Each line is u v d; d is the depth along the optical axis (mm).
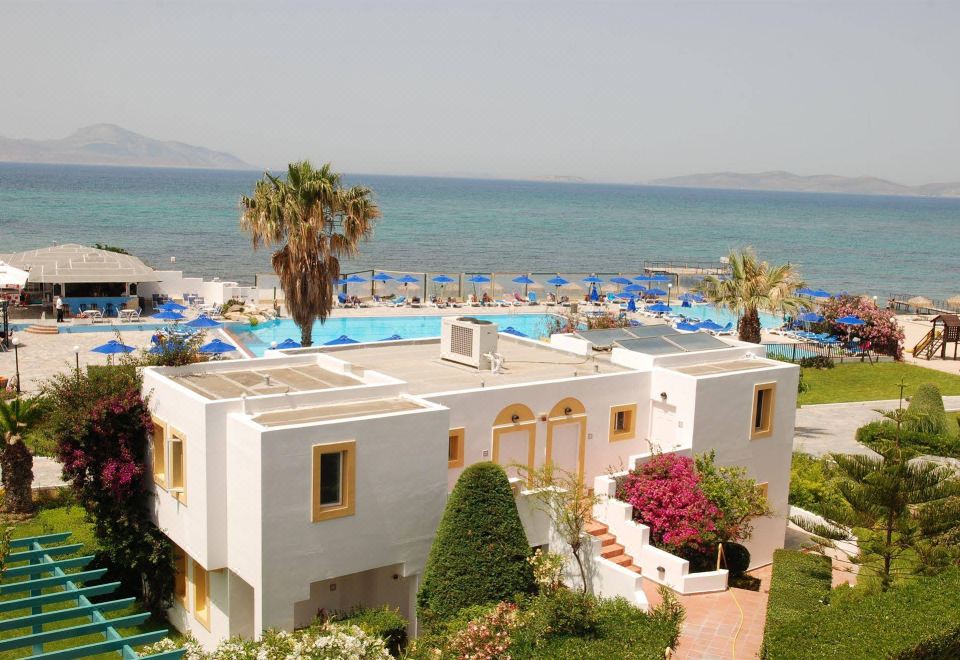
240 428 17344
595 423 23188
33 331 52500
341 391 19562
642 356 25078
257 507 16875
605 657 15359
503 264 122312
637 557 20922
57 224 150875
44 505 26859
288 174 35469
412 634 19406
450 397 20297
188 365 21656
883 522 19719
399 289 74500
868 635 14562
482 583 17781
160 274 64500
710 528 20844
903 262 155375
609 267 123000
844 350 55719
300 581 17453
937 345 59344
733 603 19734
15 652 18000
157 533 20578
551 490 19969
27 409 26078
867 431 36844
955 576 17125
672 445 23812
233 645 14664
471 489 18156
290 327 60000
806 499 28844
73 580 16312
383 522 18438
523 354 27297
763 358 27141
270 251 120188
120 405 20078
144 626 21141
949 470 19891
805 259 154625
